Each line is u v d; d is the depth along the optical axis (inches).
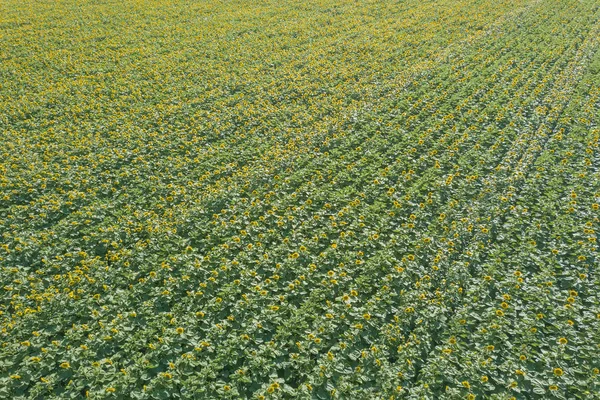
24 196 577.0
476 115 756.0
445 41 1090.1
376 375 358.3
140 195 579.5
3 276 452.8
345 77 906.1
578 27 1137.4
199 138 698.2
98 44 1117.1
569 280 445.7
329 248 479.8
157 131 732.0
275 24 1263.5
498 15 1272.1
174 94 852.0
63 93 858.1
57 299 420.5
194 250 486.9
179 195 572.1
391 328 392.2
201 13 1368.1
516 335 395.2
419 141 663.1
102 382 353.1
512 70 911.0
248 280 442.3
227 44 1103.6
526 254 472.4
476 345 382.0
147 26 1242.6
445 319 406.0
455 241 492.1
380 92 839.1
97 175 616.4
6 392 348.5
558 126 710.5
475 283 444.1
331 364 362.6
